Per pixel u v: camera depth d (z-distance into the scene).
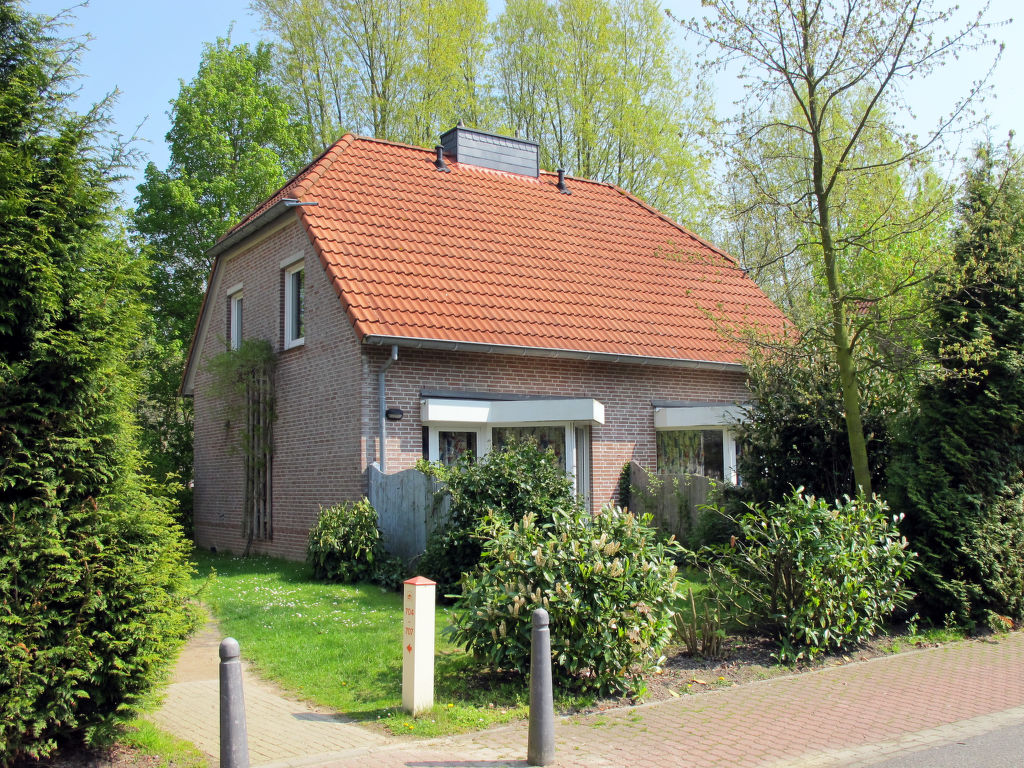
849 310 11.35
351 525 13.41
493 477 11.88
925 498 10.76
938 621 10.62
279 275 17.41
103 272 6.27
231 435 19.33
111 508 6.04
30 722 5.52
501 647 7.50
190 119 26.98
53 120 6.21
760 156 11.78
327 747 6.23
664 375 17.36
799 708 7.40
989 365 10.88
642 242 20.06
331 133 30.00
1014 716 7.25
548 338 15.48
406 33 30.09
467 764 5.93
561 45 31.53
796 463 12.41
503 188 19.77
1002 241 11.03
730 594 9.74
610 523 8.11
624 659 7.60
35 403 5.79
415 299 14.87
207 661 8.88
